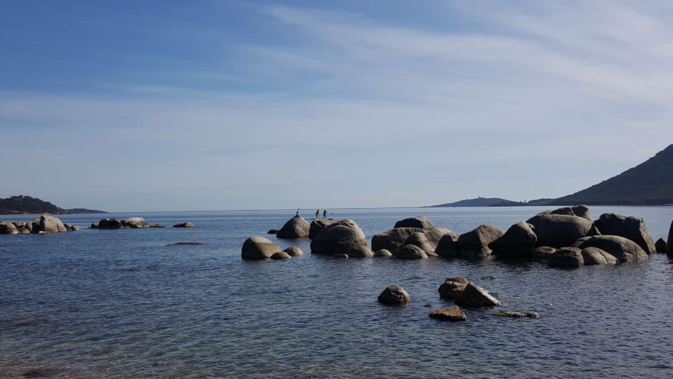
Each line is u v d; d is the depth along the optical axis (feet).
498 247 139.13
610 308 74.33
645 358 52.70
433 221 472.03
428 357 53.98
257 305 80.33
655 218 410.31
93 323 69.72
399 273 112.68
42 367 52.37
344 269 120.98
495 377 48.26
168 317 72.79
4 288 98.78
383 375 49.21
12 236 287.28
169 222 605.73
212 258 152.15
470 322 67.36
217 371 50.88
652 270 110.32
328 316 72.23
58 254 171.53
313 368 51.37
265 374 49.90
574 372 49.21
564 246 138.72
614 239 127.65
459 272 112.47
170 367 52.11
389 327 65.77
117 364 53.11
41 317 73.46
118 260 149.48
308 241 222.28
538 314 70.79
